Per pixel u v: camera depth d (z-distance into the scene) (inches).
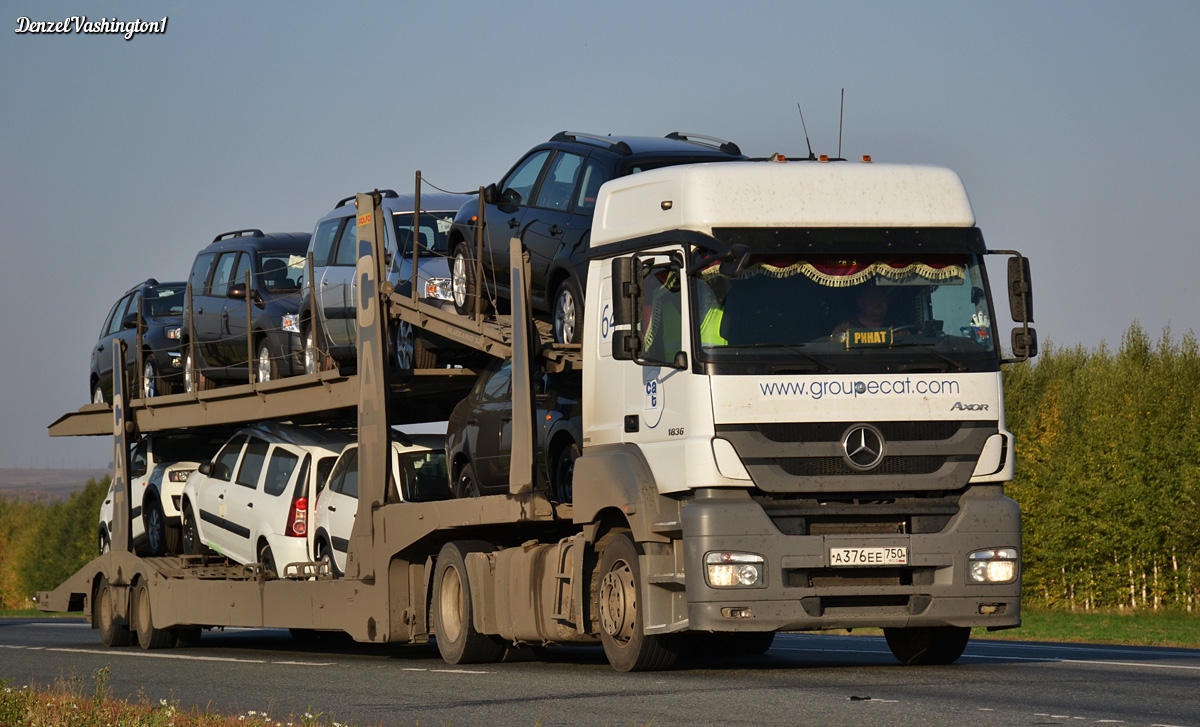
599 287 868.6
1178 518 2878.9
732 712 631.2
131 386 1637.6
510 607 939.3
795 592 751.7
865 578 770.2
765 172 794.2
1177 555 2923.2
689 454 759.1
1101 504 2974.9
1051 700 657.0
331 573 1215.6
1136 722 572.1
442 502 1002.7
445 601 1022.4
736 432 755.4
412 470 1125.7
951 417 773.9
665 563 799.1
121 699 806.5
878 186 800.9
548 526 943.0
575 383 930.7
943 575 768.9
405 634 1066.7
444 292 1124.5
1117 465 2979.8
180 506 1510.8
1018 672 818.2
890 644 930.1
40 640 1761.8
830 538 756.0
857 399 764.6
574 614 875.4
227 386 1501.0
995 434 780.6
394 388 1138.7
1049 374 3843.5
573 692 738.8
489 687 791.1
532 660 1013.2
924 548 763.4
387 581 1066.7
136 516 1585.9
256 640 1614.2
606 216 870.4
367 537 1096.8
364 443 1112.2
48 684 944.3
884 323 780.0
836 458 761.6
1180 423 2967.5
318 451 1304.1
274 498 1316.4
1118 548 2992.1
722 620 746.8
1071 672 815.7
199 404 1427.2
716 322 766.5
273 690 853.2
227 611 1291.8
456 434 1056.2
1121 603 2984.7
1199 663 892.6
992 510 772.6
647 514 792.9
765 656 1067.9
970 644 1270.9
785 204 786.8
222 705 771.4
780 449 757.3
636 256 789.9
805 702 660.1
